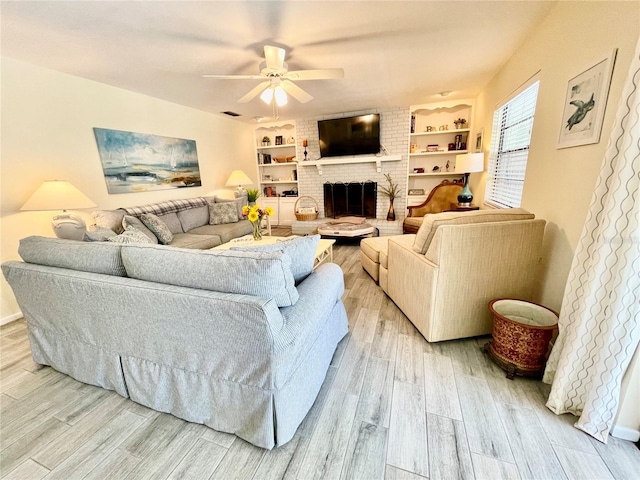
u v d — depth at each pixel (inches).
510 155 114.2
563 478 42.2
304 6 70.2
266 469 45.3
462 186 172.6
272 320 42.2
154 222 124.5
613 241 44.1
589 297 47.4
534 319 68.9
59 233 99.3
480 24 82.6
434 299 72.4
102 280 53.6
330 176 222.7
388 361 70.4
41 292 61.5
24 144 101.3
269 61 83.8
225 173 208.4
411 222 166.2
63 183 98.5
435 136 200.7
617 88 52.4
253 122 228.2
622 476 42.0
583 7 62.2
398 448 47.8
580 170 63.1
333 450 47.9
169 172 161.0
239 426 49.7
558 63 72.7
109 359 59.6
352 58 104.5
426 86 144.4
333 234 171.9
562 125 70.2
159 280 51.7
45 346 68.3
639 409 45.8
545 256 77.7
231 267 45.8
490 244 70.6
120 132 133.3
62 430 53.9
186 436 51.9
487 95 143.7
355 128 198.7
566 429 50.2
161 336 51.3
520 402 56.6
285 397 46.9
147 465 46.7
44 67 104.8
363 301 104.6
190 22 76.0
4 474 45.9
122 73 112.8
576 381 51.1
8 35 80.5
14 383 67.0
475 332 77.4
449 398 58.1
